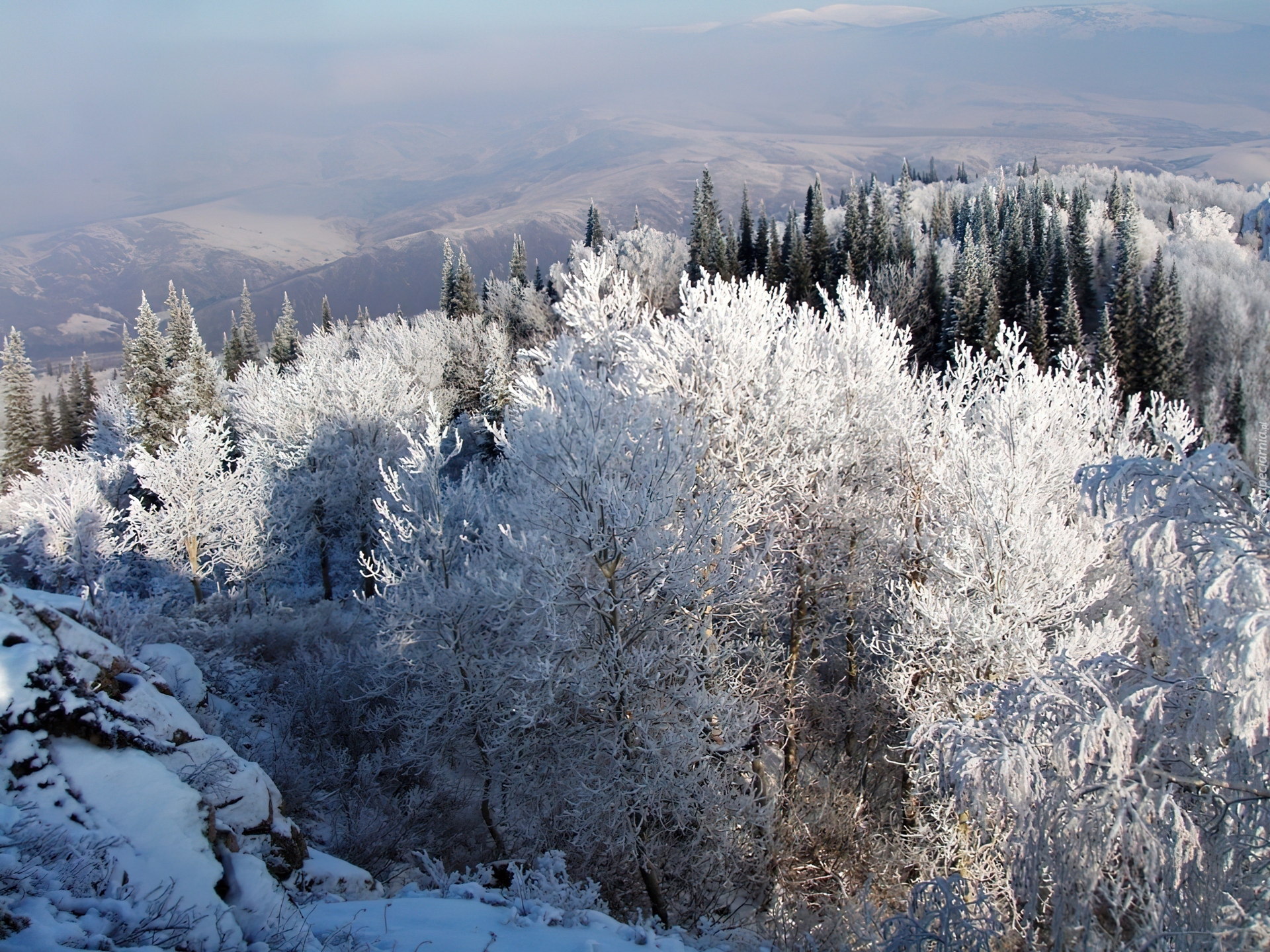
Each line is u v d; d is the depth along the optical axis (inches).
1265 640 219.8
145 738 278.2
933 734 293.7
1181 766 258.7
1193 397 2117.4
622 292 725.3
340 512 1296.8
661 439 503.5
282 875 299.9
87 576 1195.9
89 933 181.0
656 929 402.0
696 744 478.3
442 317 2785.4
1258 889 229.1
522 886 344.2
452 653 575.8
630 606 498.0
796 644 636.7
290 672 717.3
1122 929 270.1
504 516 569.0
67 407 2893.7
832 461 610.9
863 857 561.0
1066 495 633.0
